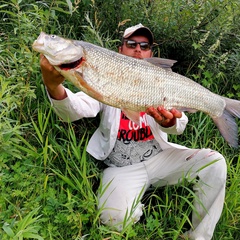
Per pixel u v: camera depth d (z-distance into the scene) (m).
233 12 1.78
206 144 1.56
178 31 1.71
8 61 1.33
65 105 1.16
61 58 0.93
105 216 1.24
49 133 1.30
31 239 1.09
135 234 1.22
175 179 1.38
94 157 1.34
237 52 1.72
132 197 1.29
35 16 1.37
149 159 1.35
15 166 1.20
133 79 1.01
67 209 1.19
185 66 1.80
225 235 1.38
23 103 1.30
